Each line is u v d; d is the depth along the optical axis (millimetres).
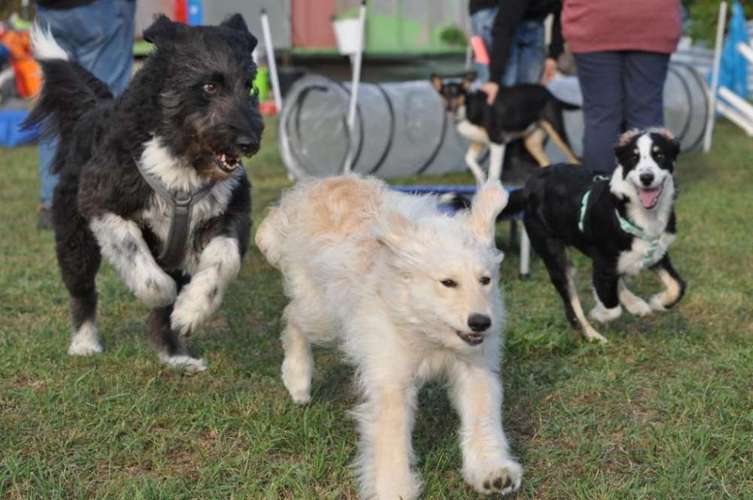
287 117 12164
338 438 4500
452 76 17156
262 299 7105
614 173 5965
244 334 6254
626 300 6402
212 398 5055
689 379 5180
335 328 4480
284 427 4633
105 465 4285
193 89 4824
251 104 4984
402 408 3832
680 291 6059
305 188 4816
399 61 19984
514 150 12305
